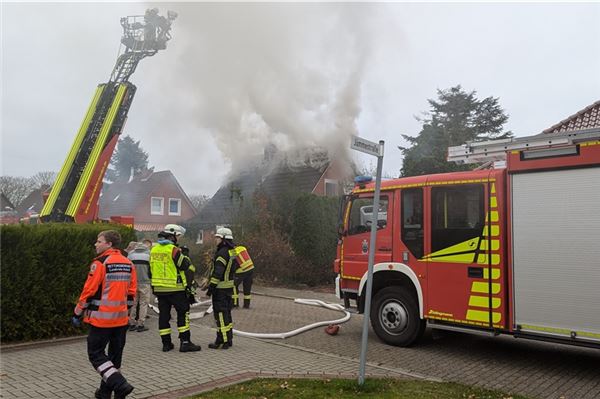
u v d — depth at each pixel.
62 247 7.48
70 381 5.14
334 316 10.02
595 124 14.05
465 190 6.77
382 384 5.12
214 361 6.10
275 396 4.68
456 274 6.72
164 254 6.65
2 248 6.73
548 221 5.96
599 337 5.50
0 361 5.95
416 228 7.20
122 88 13.03
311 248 15.38
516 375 5.96
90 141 12.99
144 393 4.78
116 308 4.55
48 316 7.21
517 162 6.26
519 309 6.11
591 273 5.61
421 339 7.82
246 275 10.98
